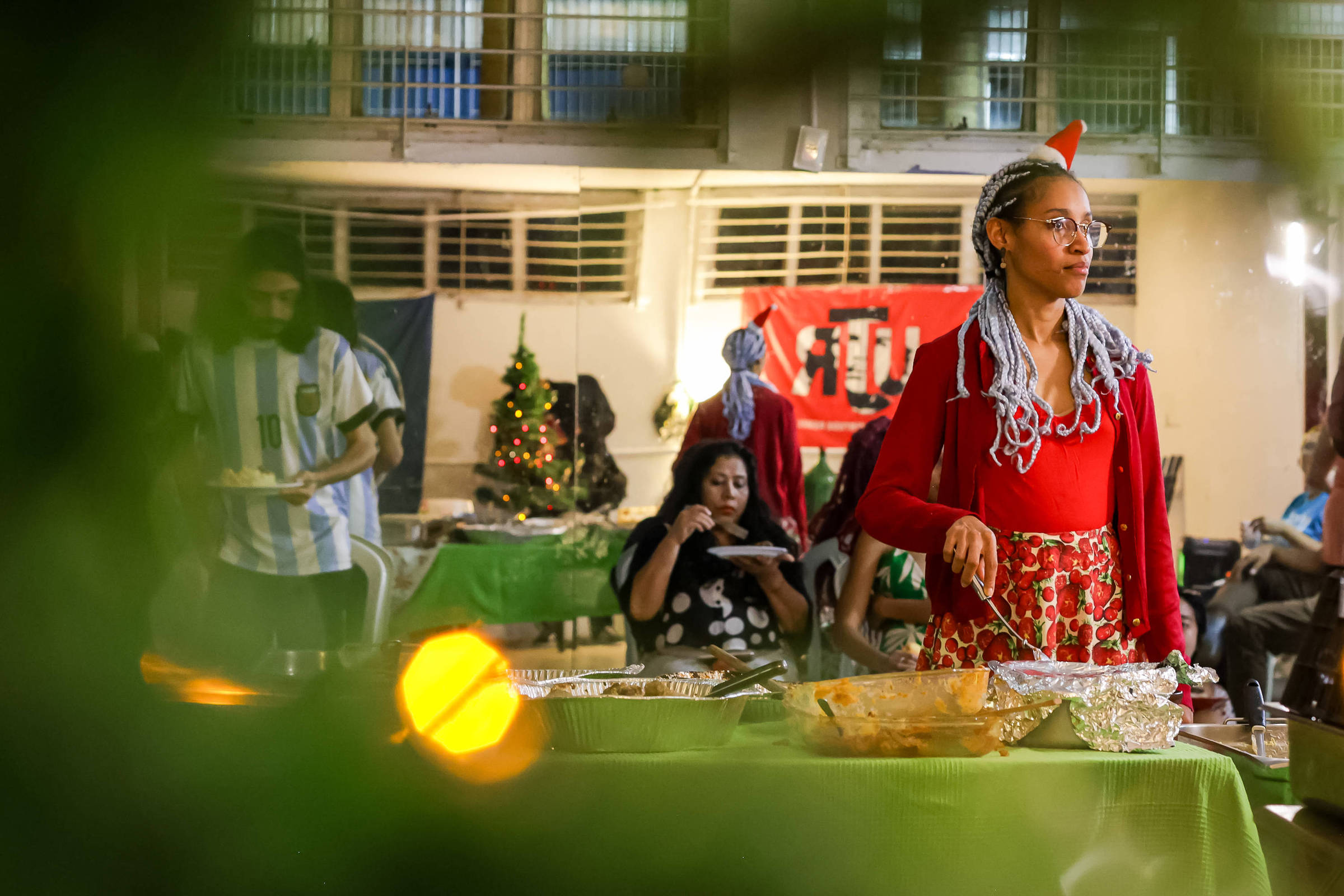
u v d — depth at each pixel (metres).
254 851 1.21
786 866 1.15
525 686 1.32
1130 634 1.63
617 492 5.79
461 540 5.82
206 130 1.36
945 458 1.70
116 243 1.58
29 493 1.69
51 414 1.68
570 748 1.20
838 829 1.15
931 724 1.18
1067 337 1.69
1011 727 1.27
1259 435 5.72
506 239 6.02
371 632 5.14
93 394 1.70
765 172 5.60
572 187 5.93
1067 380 1.67
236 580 4.71
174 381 4.73
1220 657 5.04
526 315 6.04
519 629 5.51
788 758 1.18
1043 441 1.62
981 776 1.17
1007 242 1.69
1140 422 1.68
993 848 1.17
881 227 5.71
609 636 5.61
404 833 1.16
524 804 1.15
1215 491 5.73
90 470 1.72
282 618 4.79
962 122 5.67
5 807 1.26
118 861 1.24
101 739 1.28
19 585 1.59
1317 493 5.66
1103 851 1.18
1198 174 5.66
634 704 1.17
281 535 4.79
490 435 5.95
